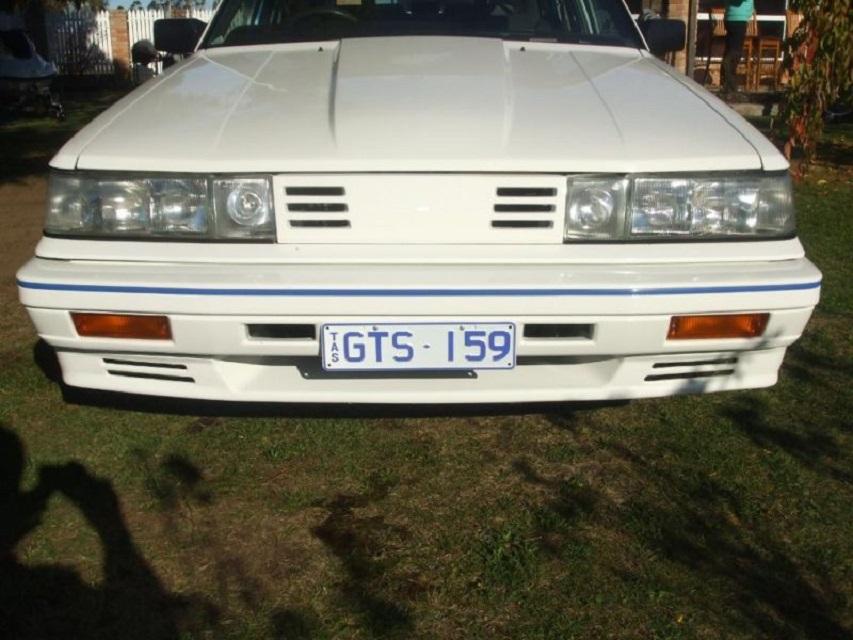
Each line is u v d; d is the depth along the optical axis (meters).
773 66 12.88
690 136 3.21
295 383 3.26
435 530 3.09
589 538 3.03
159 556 2.96
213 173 3.04
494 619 2.67
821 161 8.80
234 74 3.84
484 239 3.04
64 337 3.14
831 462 3.48
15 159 10.14
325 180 3.02
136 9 21.27
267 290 2.96
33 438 3.66
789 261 3.14
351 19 4.45
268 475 3.41
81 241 3.12
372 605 2.73
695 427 3.75
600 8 4.56
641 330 3.05
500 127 3.17
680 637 2.59
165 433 3.70
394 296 2.96
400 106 3.30
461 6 4.48
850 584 2.81
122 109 3.52
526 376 3.25
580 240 3.07
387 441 3.65
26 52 14.20
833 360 4.33
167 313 3.02
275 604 2.74
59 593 2.78
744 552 2.96
